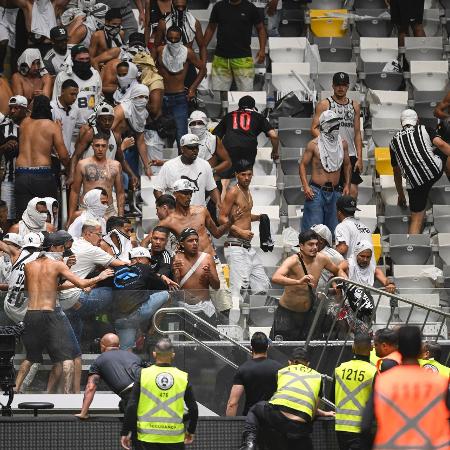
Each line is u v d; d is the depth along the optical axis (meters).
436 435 32.25
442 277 60.03
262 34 70.75
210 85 70.88
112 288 47.94
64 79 61.56
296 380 43.50
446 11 76.19
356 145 63.34
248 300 48.41
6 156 58.88
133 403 41.22
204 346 47.69
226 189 61.91
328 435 45.50
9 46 70.12
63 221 59.44
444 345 49.59
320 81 72.44
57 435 44.50
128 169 60.66
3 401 46.91
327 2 76.56
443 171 62.44
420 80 72.44
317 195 59.72
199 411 47.62
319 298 48.12
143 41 65.81
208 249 53.25
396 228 64.06
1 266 50.47
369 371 43.00
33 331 47.03
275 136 62.66
